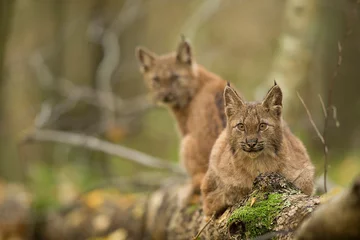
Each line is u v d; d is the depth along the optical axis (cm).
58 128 2080
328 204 459
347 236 441
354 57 2020
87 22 2495
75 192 1459
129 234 1216
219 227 704
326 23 1989
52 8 2573
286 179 646
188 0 2980
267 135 664
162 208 1119
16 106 2412
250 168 675
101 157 1948
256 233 594
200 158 913
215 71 2611
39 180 1510
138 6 2103
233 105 687
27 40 2662
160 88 1062
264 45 2739
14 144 1909
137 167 1944
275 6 2831
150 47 2947
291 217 571
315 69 1800
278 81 1527
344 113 2020
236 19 2872
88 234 1280
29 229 1355
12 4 1691
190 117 1002
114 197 1336
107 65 1816
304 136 1486
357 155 1794
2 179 1756
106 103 1708
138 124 2289
